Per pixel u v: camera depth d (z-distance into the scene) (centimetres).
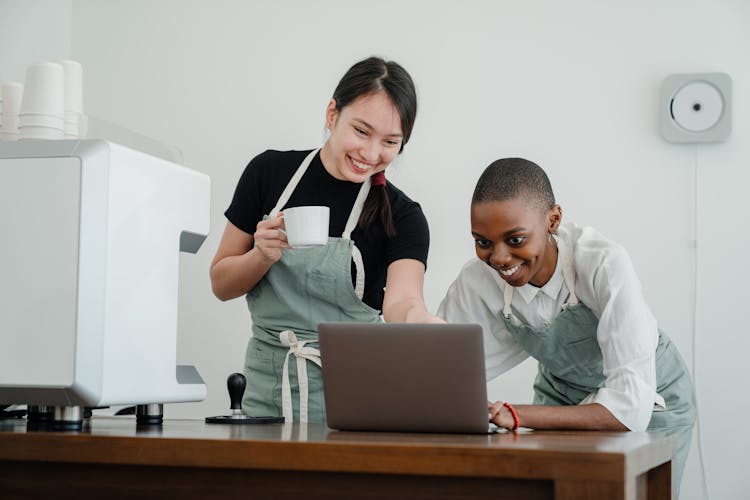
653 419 238
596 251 207
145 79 369
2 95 172
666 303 328
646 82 333
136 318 146
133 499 118
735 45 329
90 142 139
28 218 139
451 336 138
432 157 345
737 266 325
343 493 111
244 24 362
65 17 374
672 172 330
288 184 216
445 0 348
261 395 212
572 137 337
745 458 319
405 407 141
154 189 150
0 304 139
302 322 212
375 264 216
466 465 106
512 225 200
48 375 136
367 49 353
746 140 326
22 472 121
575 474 102
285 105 358
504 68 342
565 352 225
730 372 323
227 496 115
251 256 200
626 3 335
